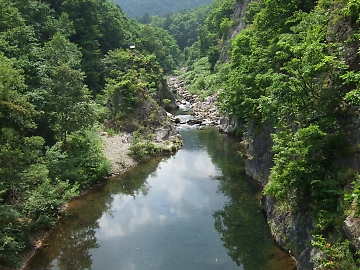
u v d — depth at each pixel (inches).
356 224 407.2
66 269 606.2
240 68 1142.3
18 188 690.2
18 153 668.7
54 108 1004.6
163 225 751.1
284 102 597.6
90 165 1016.2
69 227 759.7
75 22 2048.5
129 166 1155.9
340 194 467.8
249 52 1256.2
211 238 688.4
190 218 778.2
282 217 637.3
